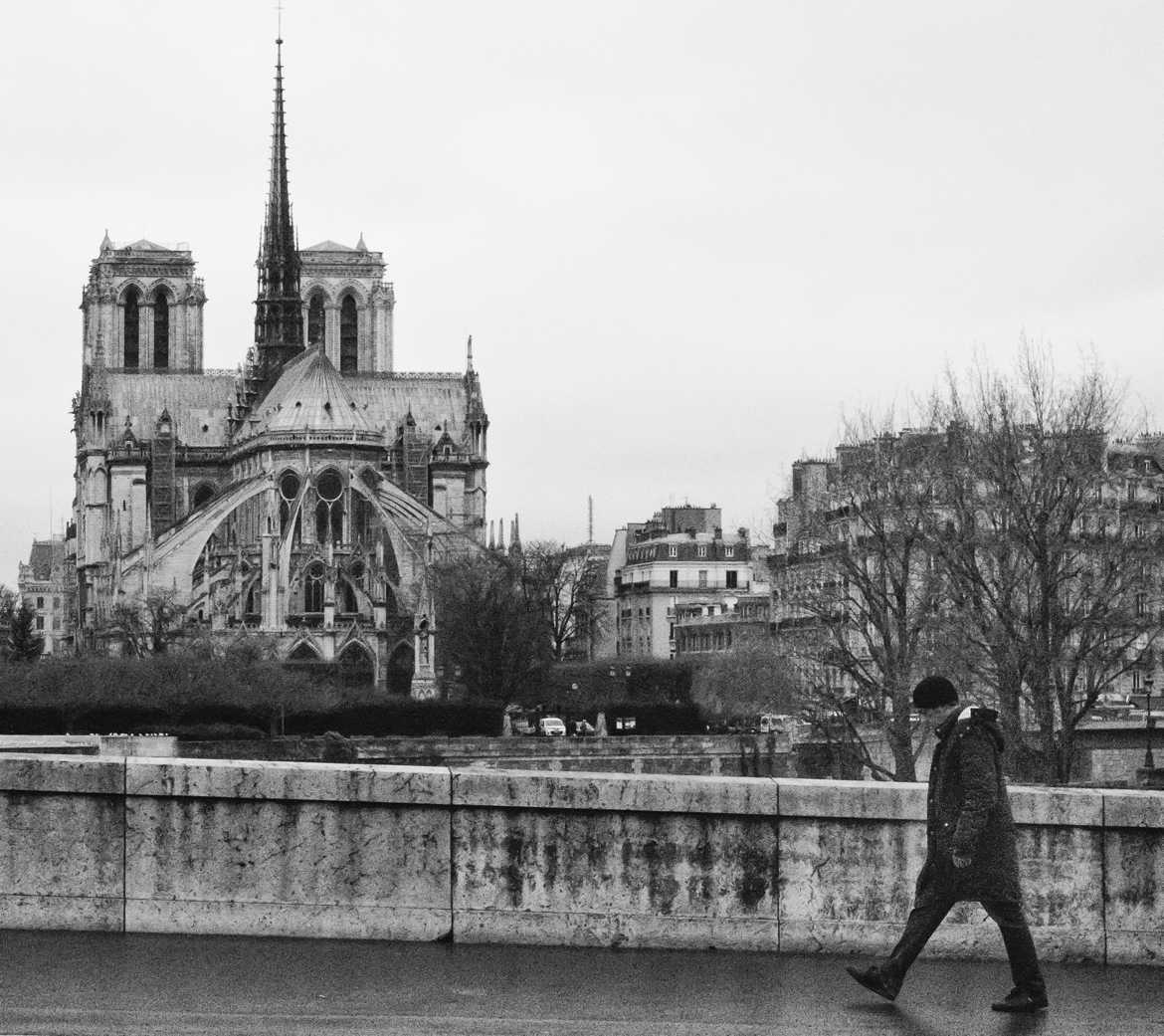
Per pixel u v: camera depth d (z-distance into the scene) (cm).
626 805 3228
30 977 2883
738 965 3116
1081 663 11369
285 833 3212
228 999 2770
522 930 3216
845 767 14200
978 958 3234
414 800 3216
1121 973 3173
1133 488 12406
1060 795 3272
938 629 12088
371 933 3203
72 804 3206
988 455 11969
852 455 14388
